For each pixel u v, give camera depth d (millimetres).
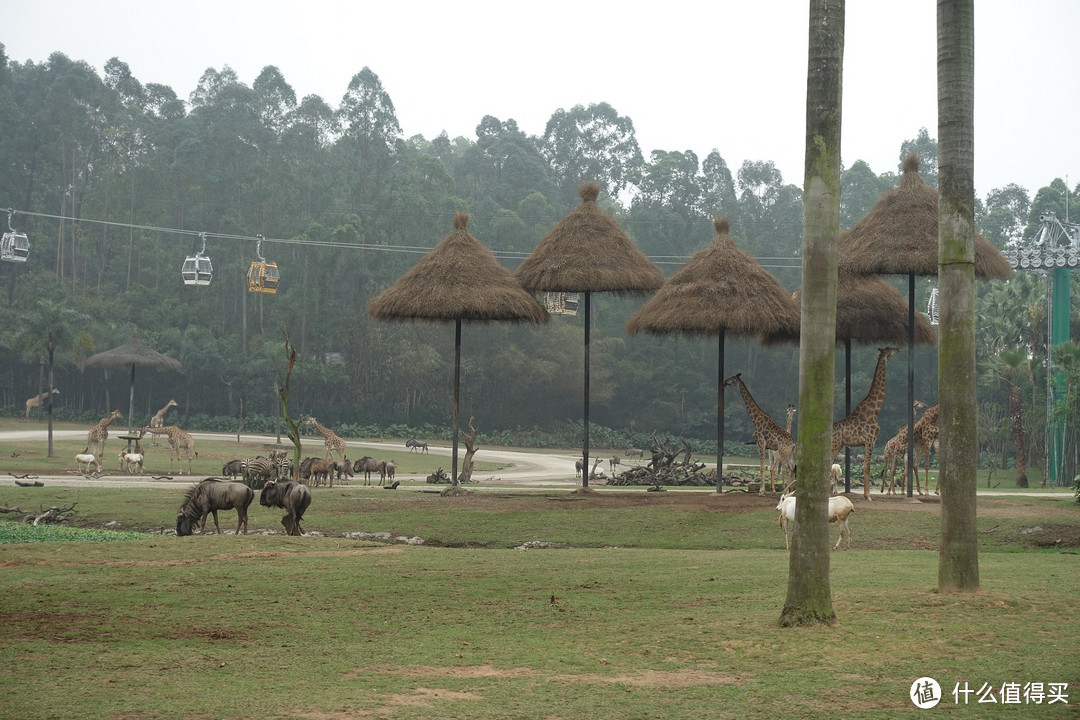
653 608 15273
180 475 52719
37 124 127688
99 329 108188
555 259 36719
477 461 80812
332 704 9773
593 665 11555
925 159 143125
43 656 11922
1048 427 69812
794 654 11867
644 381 129750
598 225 37625
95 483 43969
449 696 10141
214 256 125688
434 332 123750
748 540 26156
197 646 12641
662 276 37625
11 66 147750
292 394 118188
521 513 29750
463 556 22141
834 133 13727
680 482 47938
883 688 10367
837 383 119000
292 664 11625
